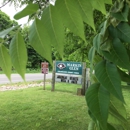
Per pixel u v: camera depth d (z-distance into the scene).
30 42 0.43
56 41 0.44
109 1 0.59
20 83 11.23
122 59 0.49
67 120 4.57
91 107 0.46
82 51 3.89
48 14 0.45
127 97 6.29
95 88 0.48
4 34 0.44
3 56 0.46
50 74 18.59
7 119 4.60
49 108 5.57
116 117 0.57
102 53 0.51
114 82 0.45
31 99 6.77
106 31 0.53
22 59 0.44
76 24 0.46
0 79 12.55
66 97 7.21
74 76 8.21
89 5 0.47
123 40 0.52
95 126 0.61
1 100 6.57
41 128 4.11
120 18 0.51
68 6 0.45
